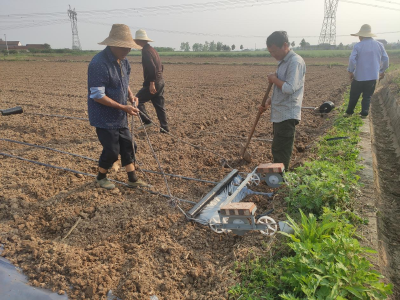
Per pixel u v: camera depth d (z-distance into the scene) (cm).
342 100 1091
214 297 268
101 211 411
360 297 228
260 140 670
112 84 411
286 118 429
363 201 394
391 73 1727
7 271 317
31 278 308
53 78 1983
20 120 873
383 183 525
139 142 670
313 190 374
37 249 344
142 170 519
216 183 473
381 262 310
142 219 391
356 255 252
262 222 332
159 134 727
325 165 427
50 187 475
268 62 3678
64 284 295
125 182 493
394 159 636
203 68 2928
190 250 333
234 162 554
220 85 1600
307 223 310
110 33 401
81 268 312
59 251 337
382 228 389
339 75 2067
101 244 351
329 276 239
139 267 309
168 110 1010
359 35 749
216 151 610
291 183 406
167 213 399
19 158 587
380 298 232
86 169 538
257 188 456
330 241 273
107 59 402
